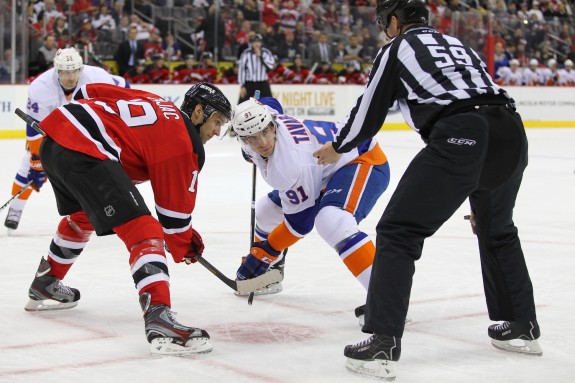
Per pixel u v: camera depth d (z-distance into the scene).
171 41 25.25
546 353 5.55
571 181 16.16
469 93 4.98
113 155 5.42
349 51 28.38
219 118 5.86
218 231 10.45
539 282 7.74
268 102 6.75
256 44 23.91
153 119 5.50
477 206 5.45
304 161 6.04
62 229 6.40
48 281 6.49
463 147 4.91
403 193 4.98
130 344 5.66
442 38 5.21
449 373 5.12
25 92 22.61
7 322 6.25
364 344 5.02
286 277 7.95
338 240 5.98
